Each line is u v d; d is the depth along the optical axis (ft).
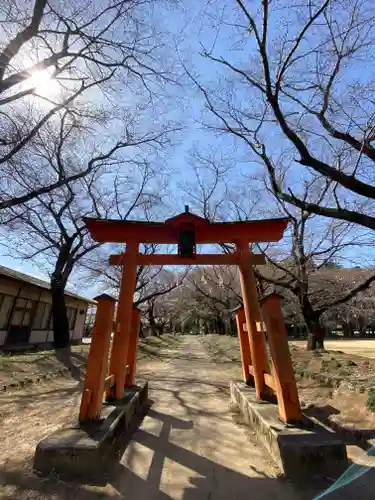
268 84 16.81
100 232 20.54
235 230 20.47
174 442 15.23
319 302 44.80
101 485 10.78
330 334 142.82
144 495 10.33
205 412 20.79
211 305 99.91
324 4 15.94
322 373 25.57
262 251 42.34
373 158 18.45
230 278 66.64
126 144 35.37
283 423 13.74
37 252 46.85
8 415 18.71
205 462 12.91
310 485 10.72
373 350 62.18
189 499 10.12
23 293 55.88
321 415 17.56
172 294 136.98
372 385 19.65
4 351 45.32
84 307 83.97
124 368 18.33
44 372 30.53
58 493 10.18
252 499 10.09
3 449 13.73
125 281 19.79
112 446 13.32
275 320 14.93
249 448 14.30
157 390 28.27
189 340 139.23
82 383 28.96
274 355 14.52
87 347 53.88
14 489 10.29
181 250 19.07
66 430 12.86
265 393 17.97
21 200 26.20
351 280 44.24
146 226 20.26
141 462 12.95
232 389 24.00
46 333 64.34
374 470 11.41
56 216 45.29
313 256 40.83
